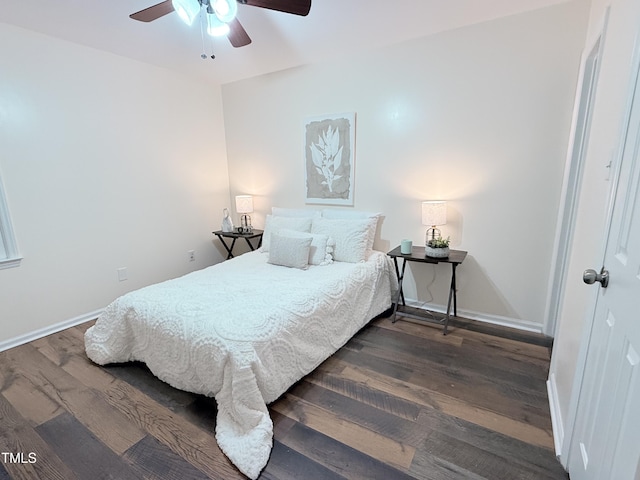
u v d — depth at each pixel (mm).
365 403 1804
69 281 2762
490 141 2508
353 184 3176
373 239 3061
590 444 1141
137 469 1419
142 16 1885
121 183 3043
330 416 1711
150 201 3303
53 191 2602
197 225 3797
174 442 1556
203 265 3918
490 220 2611
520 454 1463
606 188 1308
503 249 2605
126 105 3004
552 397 1764
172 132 3422
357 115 3018
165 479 1371
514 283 2611
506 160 2479
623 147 1080
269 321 1782
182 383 1849
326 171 3293
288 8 1746
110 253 3023
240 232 3723
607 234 1162
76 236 2773
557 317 2234
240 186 4000
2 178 2336
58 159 2607
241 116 3775
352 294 2459
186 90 3508
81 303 2854
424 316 2885
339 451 1495
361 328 2615
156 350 1924
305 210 3467
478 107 2506
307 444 1534
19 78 2352
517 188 2475
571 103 2207
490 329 2633
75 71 2643
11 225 2402
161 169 3363
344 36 2578
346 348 2367
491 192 2570
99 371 2111
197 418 1704
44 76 2475
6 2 2002
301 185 3514
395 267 2926
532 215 2457
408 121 2797
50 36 2475
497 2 2131
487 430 1600
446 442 1534
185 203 3639
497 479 1350
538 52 2250
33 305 2561
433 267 2922
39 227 2549
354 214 3139
